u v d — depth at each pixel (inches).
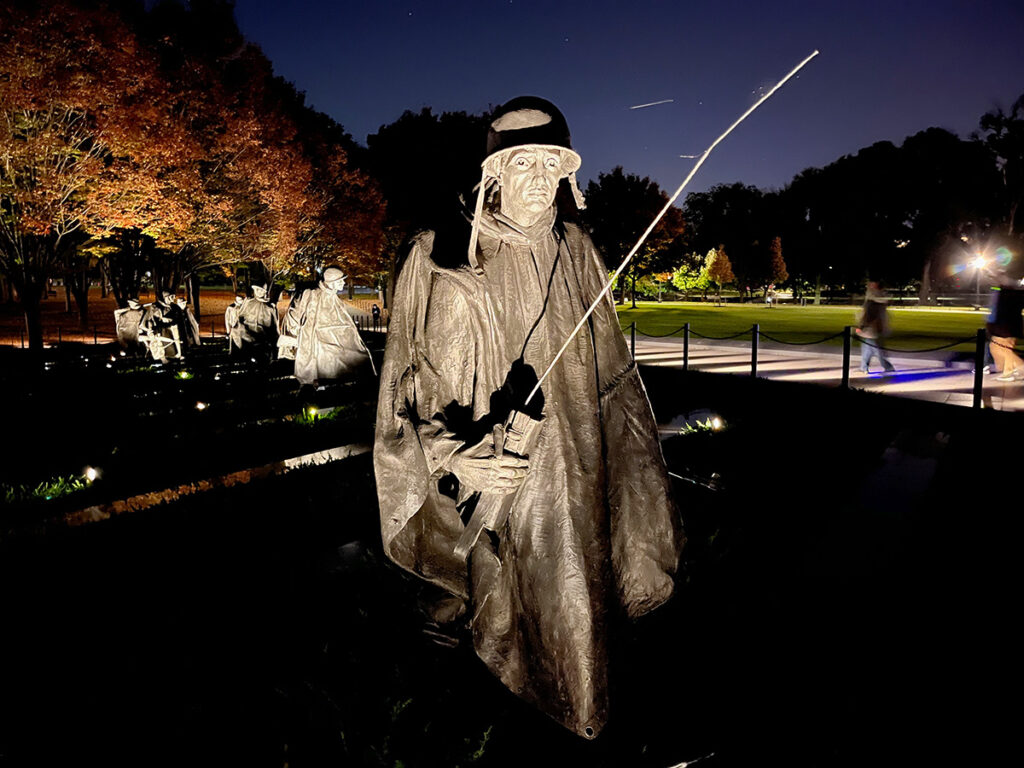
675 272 2891.2
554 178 108.4
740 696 140.3
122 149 797.2
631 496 124.6
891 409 413.1
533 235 111.5
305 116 1440.7
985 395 463.5
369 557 198.5
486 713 127.2
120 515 250.7
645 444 126.0
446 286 111.4
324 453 342.3
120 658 159.3
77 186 797.9
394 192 1750.7
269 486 275.4
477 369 113.9
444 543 123.0
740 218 2824.8
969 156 2016.5
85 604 185.8
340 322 561.3
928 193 2180.1
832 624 168.9
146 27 961.5
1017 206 1905.8
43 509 264.8
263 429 390.0
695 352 813.9
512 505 112.3
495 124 107.7
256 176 1093.1
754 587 186.2
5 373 703.1
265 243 1240.8
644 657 150.9
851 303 2591.0
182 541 223.0
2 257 884.6
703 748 124.6
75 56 731.4
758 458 303.6
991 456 308.3
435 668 136.3
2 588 195.6
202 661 154.0
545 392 111.3
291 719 130.5
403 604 165.5
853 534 222.1
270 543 219.9
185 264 1278.3
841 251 2524.6
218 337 1360.7
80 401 514.9
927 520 234.1
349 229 1508.4
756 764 122.0
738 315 1588.3
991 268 1957.4
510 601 115.6
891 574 194.9
